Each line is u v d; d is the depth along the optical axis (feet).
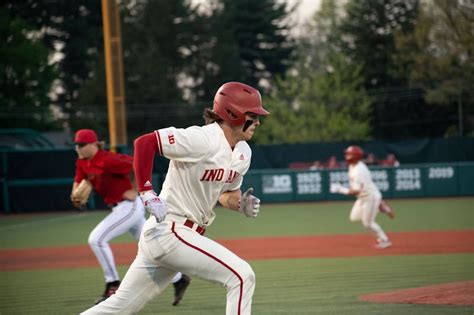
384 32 246.68
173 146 22.35
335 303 35.53
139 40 277.85
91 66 255.91
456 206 110.32
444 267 48.19
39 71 214.69
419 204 116.67
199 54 279.08
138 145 22.35
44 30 258.98
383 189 131.95
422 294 36.76
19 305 38.47
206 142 22.61
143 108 248.73
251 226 88.48
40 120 216.74
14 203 125.39
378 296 36.99
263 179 134.31
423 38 202.49
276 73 289.74
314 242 67.77
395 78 239.91
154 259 22.95
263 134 240.94
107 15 108.37
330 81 237.86
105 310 23.40
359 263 51.65
